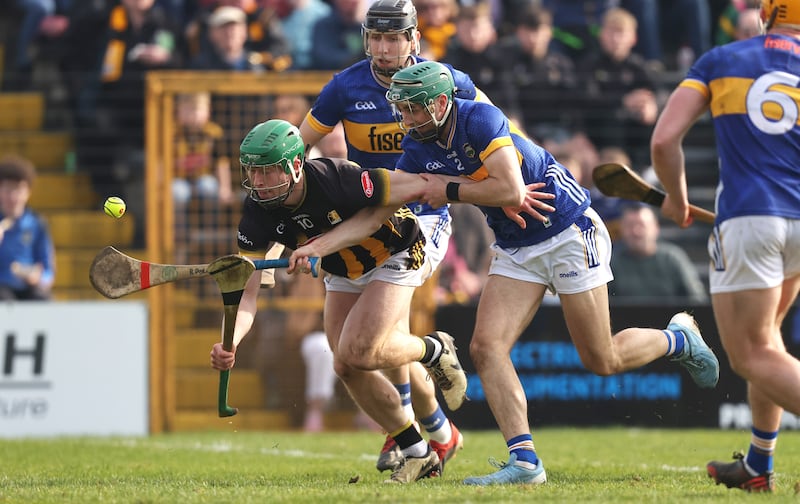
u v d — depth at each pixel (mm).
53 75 48625
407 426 21562
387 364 20688
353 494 17812
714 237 17812
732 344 17641
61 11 50344
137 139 46031
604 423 36875
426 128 19625
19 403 36906
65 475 23547
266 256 20281
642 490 18922
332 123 23516
